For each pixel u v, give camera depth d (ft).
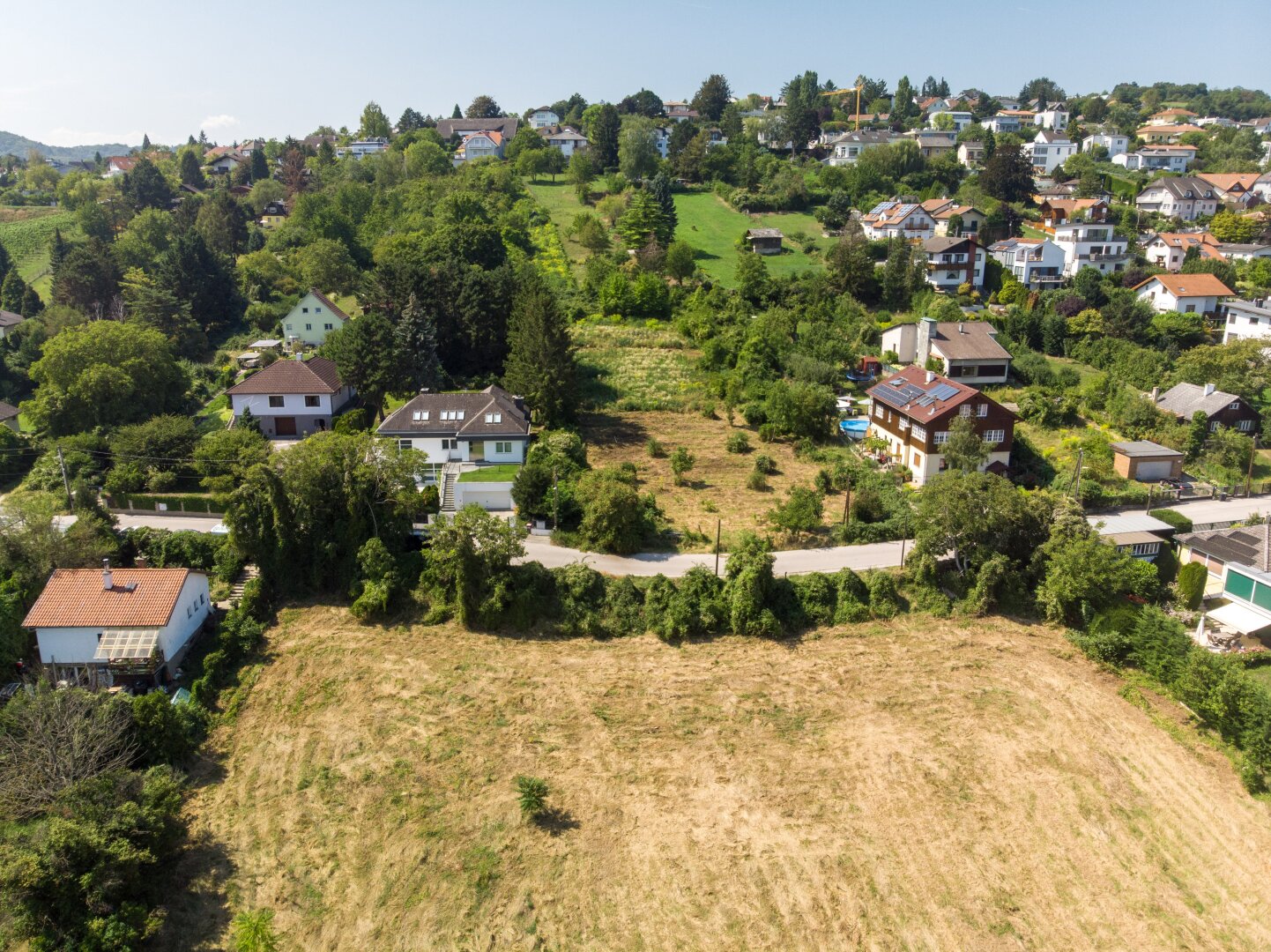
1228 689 131.54
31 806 112.57
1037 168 573.33
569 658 154.92
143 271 358.43
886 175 497.87
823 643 159.63
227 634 153.28
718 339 298.97
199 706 139.74
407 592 169.78
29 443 228.84
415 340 261.85
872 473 216.33
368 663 153.48
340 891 108.78
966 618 167.02
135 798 112.78
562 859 113.39
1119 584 160.56
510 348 278.67
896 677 150.51
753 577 160.15
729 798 123.85
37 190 586.45
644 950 101.09
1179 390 254.06
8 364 284.82
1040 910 106.52
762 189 490.08
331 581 175.01
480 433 211.82
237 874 111.14
